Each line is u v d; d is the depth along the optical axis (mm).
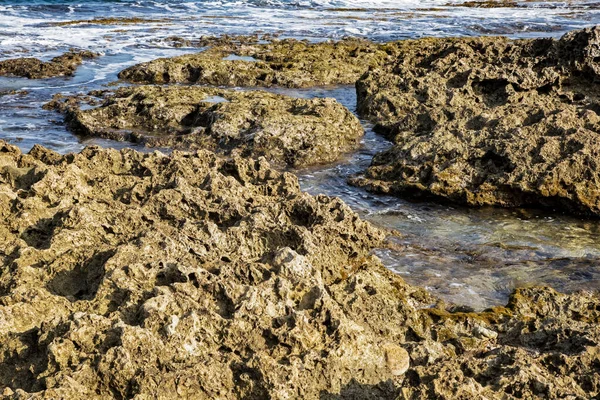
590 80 24766
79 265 10836
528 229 15656
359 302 10938
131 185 14445
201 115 23422
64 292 10570
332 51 36531
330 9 56719
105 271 10234
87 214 12109
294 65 32875
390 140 22906
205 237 11633
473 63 27250
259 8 56250
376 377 8680
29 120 24469
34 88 29094
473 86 24797
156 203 13070
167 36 41281
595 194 16312
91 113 23953
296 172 19766
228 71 31078
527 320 10781
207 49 36969
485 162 17766
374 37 42438
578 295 12039
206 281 9664
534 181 16734
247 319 8828
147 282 9984
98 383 7730
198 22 47500
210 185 14234
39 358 8461
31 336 8695
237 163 15992
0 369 8492
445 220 16141
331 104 23219
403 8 58469
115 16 49469
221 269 10312
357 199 17578
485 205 16953
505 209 16891
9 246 11414
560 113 18578
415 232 15320
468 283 12859
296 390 8000
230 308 9359
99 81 30688
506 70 24578
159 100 24328
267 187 15039
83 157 15602
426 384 7777
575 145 17125
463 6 60281
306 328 8664
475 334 10672
